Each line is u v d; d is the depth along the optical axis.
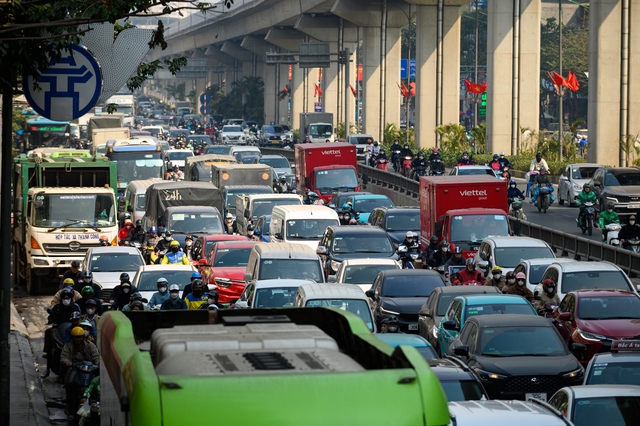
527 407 32.53
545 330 47.00
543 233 95.50
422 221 95.12
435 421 15.06
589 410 33.56
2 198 38.91
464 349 46.06
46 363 59.06
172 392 14.48
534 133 181.88
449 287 59.84
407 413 14.96
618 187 111.75
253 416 14.51
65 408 47.72
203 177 142.88
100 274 73.88
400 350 16.19
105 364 20.58
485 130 197.75
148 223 106.25
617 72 151.88
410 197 139.12
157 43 38.81
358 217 107.75
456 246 81.50
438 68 198.00
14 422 43.06
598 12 151.38
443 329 54.88
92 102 40.75
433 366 40.56
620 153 147.38
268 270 66.75
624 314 53.62
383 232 81.94
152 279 68.25
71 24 33.53
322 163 140.12
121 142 138.25
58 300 55.88
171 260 75.50
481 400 35.69
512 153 179.75
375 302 63.19
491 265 73.44
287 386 14.82
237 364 15.87
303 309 21.41
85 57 40.50
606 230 89.19
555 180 157.25
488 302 53.25
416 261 79.62
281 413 14.60
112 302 60.06
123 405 15.05
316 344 17.56
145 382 14.55
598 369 39.25
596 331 51.75
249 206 107.19
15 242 95.50
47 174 88.25
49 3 36.47
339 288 54.28
